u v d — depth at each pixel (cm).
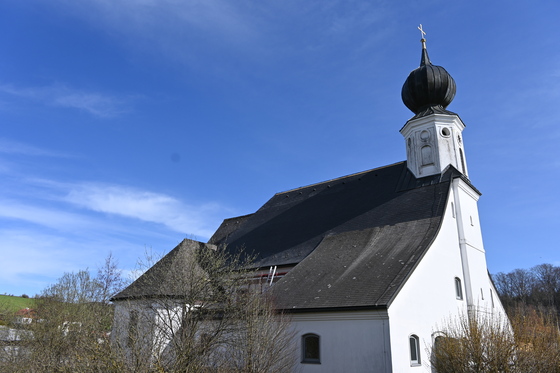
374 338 1529
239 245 2925
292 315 1767
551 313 1691
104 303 2091
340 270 1948
